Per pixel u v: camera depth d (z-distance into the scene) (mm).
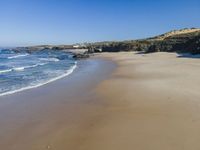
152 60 48844
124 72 31984
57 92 20641
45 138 11133
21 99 18359
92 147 9969
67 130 11969
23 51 157000
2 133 11852
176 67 33031
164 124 11906
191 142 9781
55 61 60781
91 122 12922
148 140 10234
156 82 22531
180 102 15430
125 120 12875
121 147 9789
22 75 31875
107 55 78875
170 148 9383
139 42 102312
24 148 10250
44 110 15438
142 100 16547
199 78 23328
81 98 18281
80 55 73562
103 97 18188
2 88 22719
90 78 28062
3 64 51375
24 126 12703
